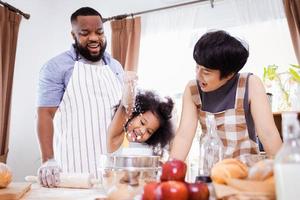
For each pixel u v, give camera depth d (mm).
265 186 449
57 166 1113
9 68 2240
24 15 2441
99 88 1636
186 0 2553
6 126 2168
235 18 2371
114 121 1316
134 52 2477
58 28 2895
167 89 2459
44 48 2777
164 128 1222
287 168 400
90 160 1541
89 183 994
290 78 1908
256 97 959
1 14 2211
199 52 864
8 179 898
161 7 2633
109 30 2719
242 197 456
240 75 1003
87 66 1664
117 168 676
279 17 2250
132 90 1271
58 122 1598
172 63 2492
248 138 991
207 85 934
